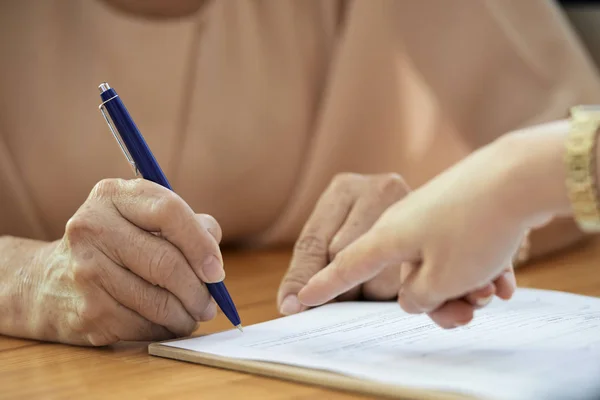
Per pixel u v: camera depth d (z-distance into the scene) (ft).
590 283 3.06
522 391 1.51
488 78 4.57
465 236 1.66
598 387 1.54
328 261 2.69
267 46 4.59
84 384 1.91
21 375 2.04
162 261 2.17
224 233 4.64
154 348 2.16
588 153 1.57
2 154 4.13
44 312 2.36
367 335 2.11
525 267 3.56
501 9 4.60
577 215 1.60
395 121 4.65
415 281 1.76
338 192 2.84
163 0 4.37
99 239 2.21
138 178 2.28
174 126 4.37
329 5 4.75
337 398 1.67
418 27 4.61
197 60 4.41
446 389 1.55
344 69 4.60
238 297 3.04
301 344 2.05
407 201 1.82
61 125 4.20
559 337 1.96
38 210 4.30
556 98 4.36
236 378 1.87
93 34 4.27
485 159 1.71
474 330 2.10
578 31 5.79
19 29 4.20
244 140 4.47
